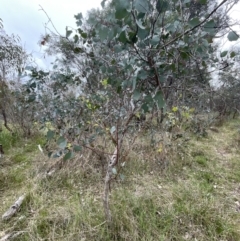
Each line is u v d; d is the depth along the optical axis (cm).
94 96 195
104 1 71
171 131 271
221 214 153
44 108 262
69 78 221
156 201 162
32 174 205
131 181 195
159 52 76
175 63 88
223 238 132
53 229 130
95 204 157
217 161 270
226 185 204
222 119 535
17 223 138
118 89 104
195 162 258
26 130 343
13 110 334
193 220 144
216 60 94
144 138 258
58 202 161
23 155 263
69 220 136
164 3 60
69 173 199
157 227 135
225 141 368
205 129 388
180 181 203
